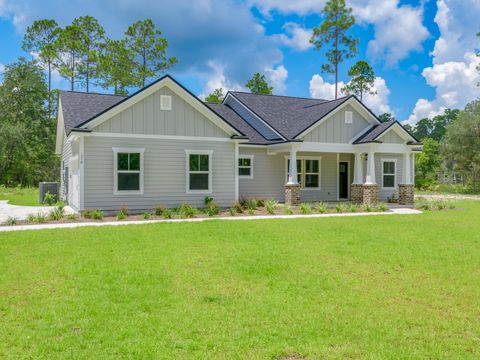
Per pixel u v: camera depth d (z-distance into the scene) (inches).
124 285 261.3
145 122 671.1
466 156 1662.2
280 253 358.9
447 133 1718.8
